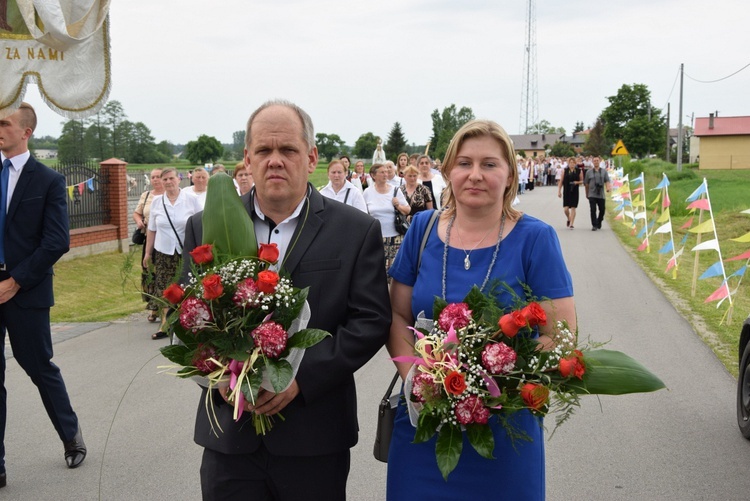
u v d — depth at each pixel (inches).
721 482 166.4
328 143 2856.8
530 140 4571.9
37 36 180.9
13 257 163.0
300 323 92.0
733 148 2886.3
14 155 163.8
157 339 313.6
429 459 99.7
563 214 952.9
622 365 92.4
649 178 1421.0
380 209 393.7
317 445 100.7
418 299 102.4
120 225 594.9
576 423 204.7
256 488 102.4
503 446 96.7
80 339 315.0
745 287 431.5
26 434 201.8
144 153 1907.0
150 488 166.9
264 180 100.4
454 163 101.0
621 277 457.7
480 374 88.6
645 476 169.9
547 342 95.3
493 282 95.7
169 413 217.2
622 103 2979.8
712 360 265.0
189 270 100.5
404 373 103.2
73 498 161.6
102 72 192.7
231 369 89.4
